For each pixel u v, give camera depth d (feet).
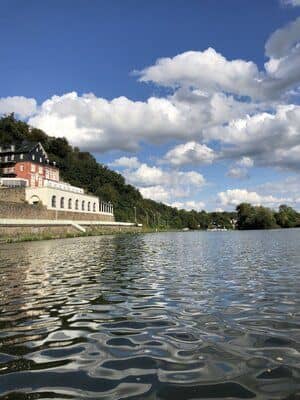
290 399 16.88
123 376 19.69
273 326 28.81
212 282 51.34
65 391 18.01
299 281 51.13
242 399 16.96
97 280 53.62
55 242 169.07
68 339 26.13
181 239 210.18
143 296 41.60
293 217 552.41
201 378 19.27
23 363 21.68
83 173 505.66
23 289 46.37
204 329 28.22
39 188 259.19
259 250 114.21
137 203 533.96
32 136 530.27
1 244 152.87
